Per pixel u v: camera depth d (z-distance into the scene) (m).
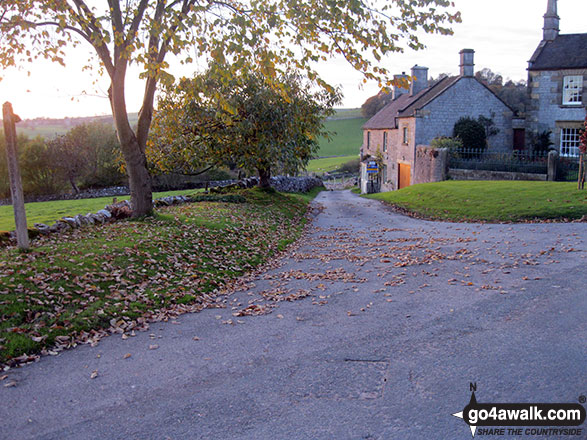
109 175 46.00
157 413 4.37
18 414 4.39
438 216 18.03
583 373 4.73
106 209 13.73
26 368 5.35
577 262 9.13
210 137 19.73
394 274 9.30
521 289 7.63
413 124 32.44
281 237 14.68
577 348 5.30
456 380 4.75
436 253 10.88
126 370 5.30
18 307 6.45
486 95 32.44
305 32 9.95
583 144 17.48
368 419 4.14
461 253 10.77
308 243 14.02
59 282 7.41
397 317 6.74
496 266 9.29
